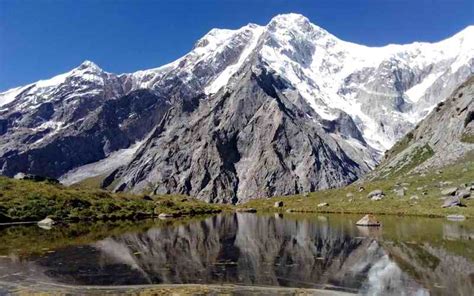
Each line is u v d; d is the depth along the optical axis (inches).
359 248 3376.0
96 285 2274.9
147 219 6791.3
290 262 2871.6
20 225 5433.1
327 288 2204.7
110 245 3607.3
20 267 2709.2
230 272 2576.3
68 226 5334.6
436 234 4040.4
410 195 7711.6
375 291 2149.4
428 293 2106.3
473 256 2940.5
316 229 4827.8
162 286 2249.0
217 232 4660.4
